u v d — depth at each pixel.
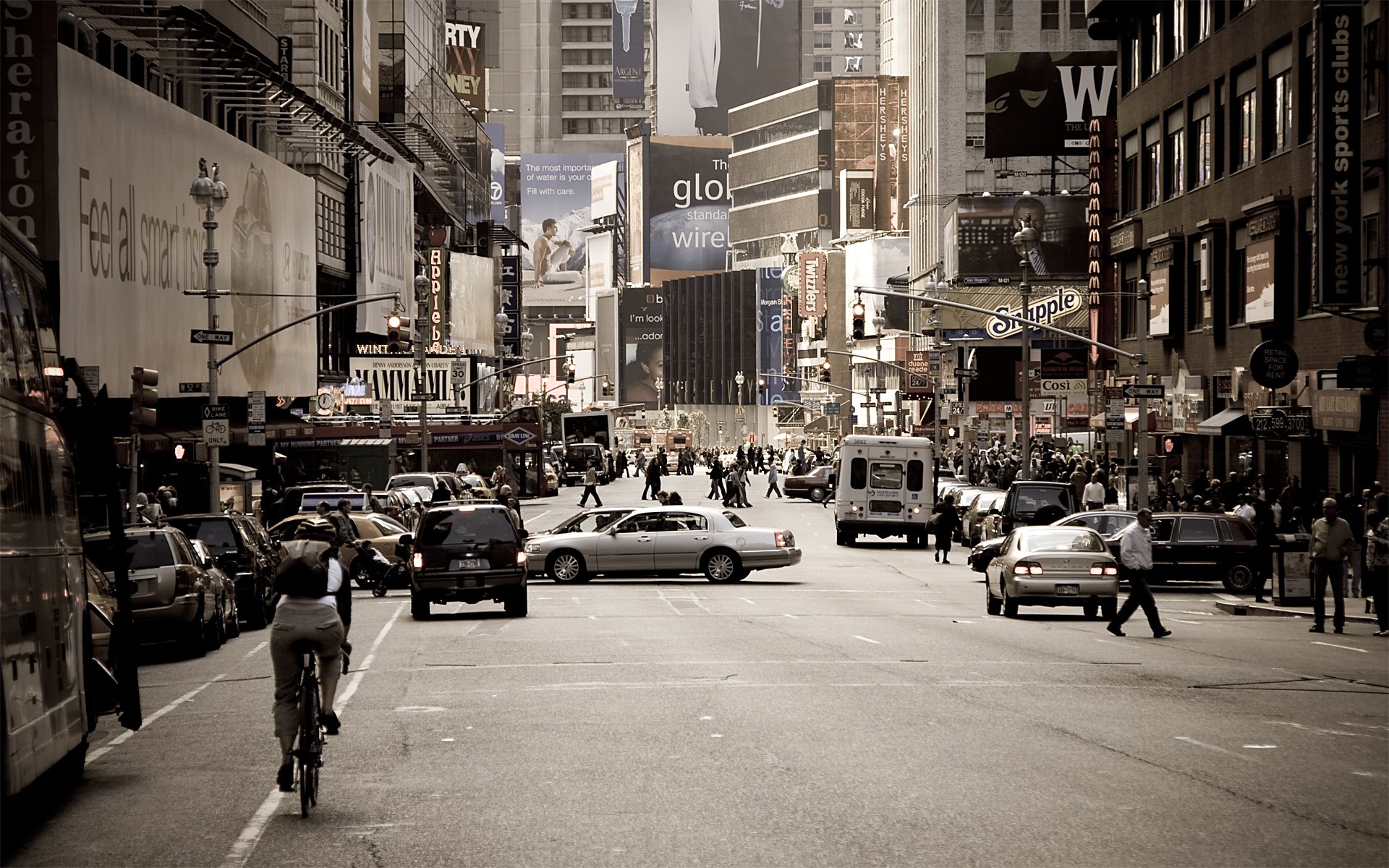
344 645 12.23
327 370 82.25
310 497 42.59
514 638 24.41
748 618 28.41
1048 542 28.28
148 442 48.06
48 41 41.25
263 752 13.93
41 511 11.35
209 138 55.75
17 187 40.97
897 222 187.38
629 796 11.32
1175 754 13.15
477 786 11.82
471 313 115.56
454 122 130.25
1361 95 38.88
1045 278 105.31
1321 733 14.41
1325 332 43.38
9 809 10.95
